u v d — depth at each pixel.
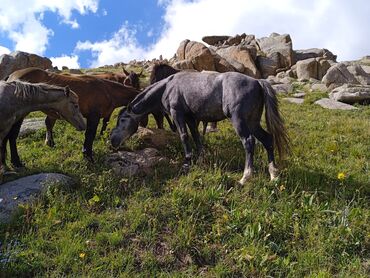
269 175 4.04
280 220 3.32
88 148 4.42
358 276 2.79
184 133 4.31
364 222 3.32
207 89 4.09
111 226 3.27
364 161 4.64
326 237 3.17
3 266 2.76
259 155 4.55
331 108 8.68
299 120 6.86
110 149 4.75
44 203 3.52
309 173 4.07
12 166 4.31
